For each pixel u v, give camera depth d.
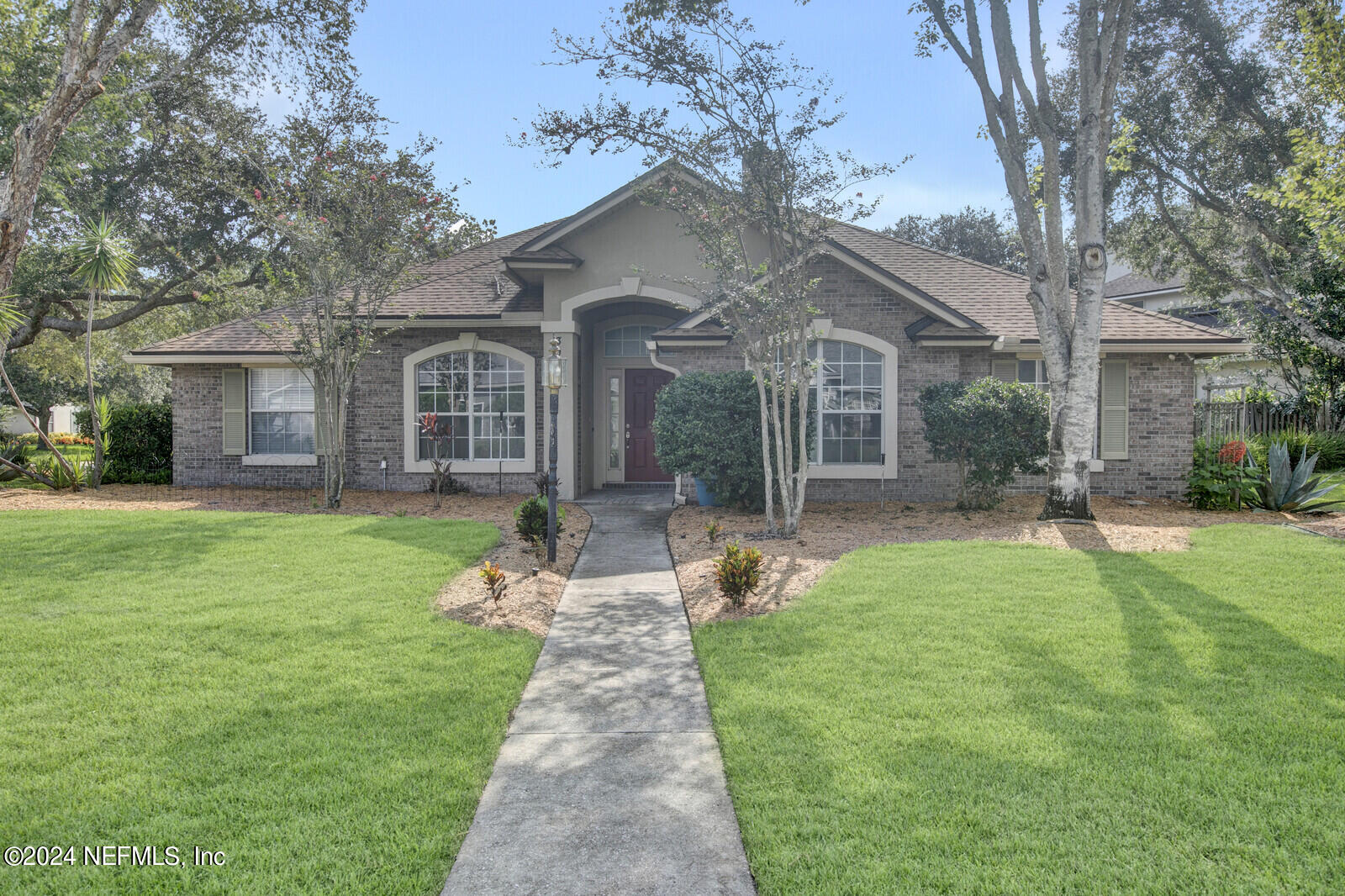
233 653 5.64
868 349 14.29
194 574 7.97
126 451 17.23
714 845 3.34
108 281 16.12
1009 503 13.96
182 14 15.21
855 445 14.37
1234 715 4.48
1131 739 4.18
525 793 3.82
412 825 3.43
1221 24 19.22
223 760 4.01
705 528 11.18
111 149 21.36
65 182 20.69
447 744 4.25
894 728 4.38
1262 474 13.34
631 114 9.83
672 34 9.44
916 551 9.38
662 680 5.48
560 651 6.16
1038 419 11.79
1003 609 6.76
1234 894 2.88
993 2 11.17
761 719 4.56
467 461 15.84
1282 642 5.79
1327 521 11.76
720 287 10.64
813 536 10.63
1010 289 16.22
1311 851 3.16
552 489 9.22
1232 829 3.32
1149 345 14.25
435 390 16.05
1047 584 7.63
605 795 3.79
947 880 2.99
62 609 6.64
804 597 7.39
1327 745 4.10
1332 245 13.80
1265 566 8.34
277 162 12.81
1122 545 9.76
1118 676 5.14
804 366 10.55
